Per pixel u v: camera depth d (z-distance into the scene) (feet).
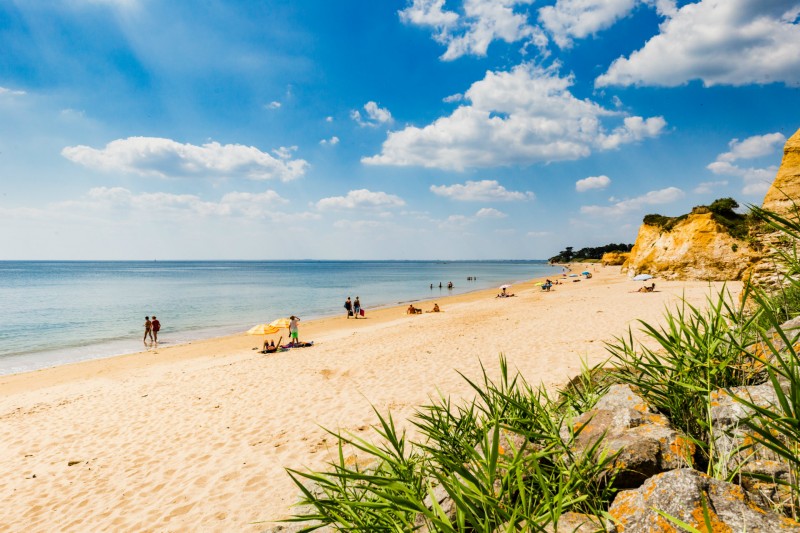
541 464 7.68
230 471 22.04
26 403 38.27
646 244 132.46
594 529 6.15
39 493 21.65
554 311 64.69
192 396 35.88
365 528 6.61
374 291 180.96
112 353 65.92
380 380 35.19
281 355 51.39
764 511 5.28
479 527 5.55
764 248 22.53
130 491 21.13
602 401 9.94
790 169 24.47
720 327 9.02
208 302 139.13
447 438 8.75
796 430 4.98
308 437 25.05
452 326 60.70
